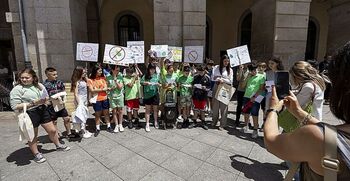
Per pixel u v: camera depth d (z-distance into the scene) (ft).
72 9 24.26
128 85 16.81
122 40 44.80
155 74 16.62
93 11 39.52
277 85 8.87
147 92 16.24
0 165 11.71
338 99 2.83
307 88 8.87
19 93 11.44
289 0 25.55
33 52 24.17
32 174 10.85
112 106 16.01
